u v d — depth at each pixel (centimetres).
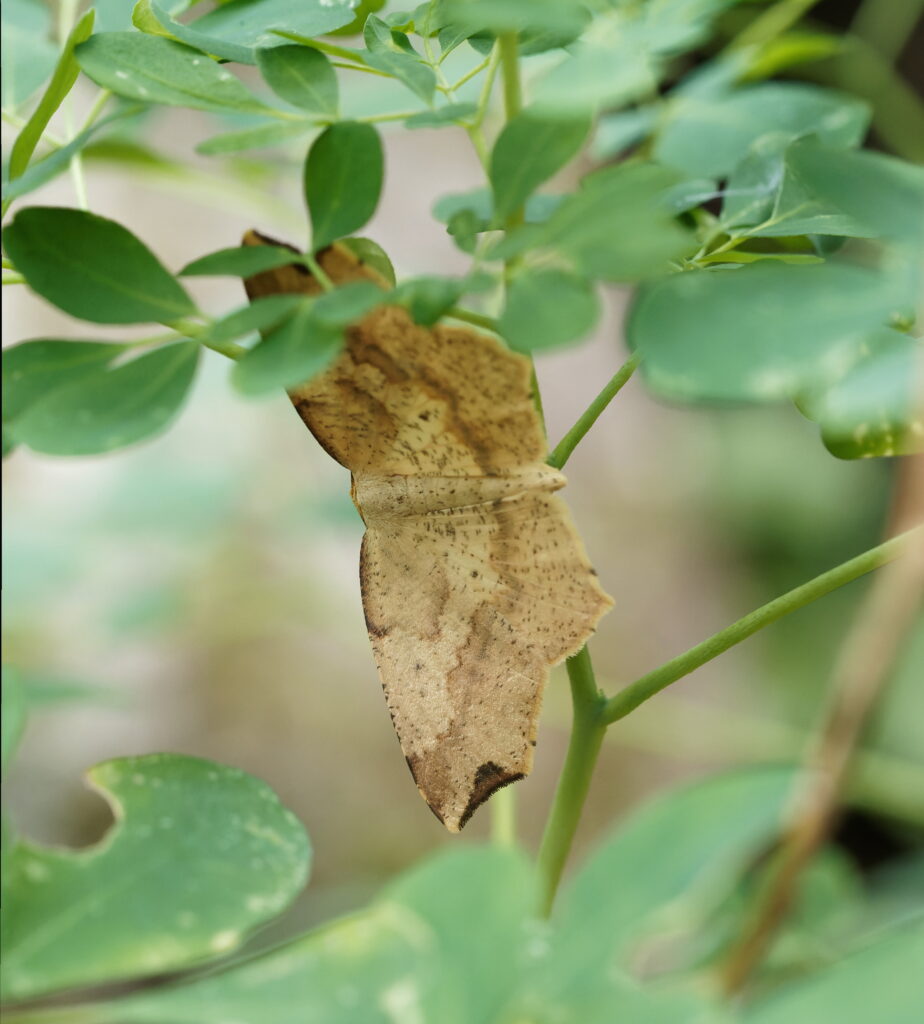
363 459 19
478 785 19
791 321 17
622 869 20
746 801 20
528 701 19
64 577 37
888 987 17
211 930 18
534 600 19
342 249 18
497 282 17
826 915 26
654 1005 18
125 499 39
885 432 19
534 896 19
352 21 19
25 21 21
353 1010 18
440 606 19
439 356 18
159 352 18
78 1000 42
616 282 17
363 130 18
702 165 24
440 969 19
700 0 21
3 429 18
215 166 36
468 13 17
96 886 18
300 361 17
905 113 32
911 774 31
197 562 41
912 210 18
